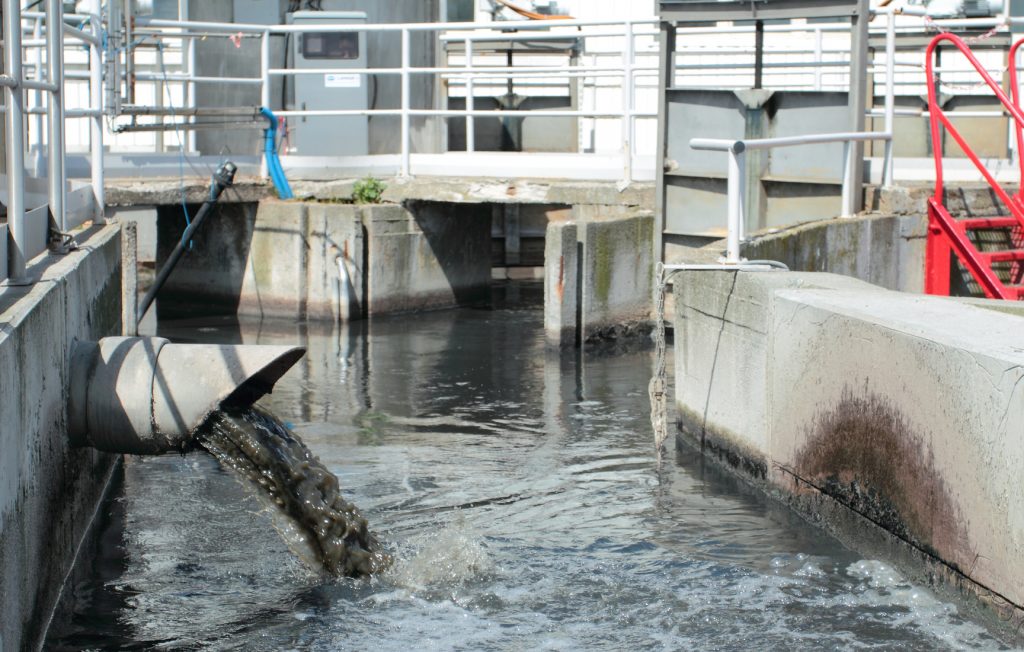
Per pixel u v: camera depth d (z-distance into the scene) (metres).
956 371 5.57
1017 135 11.13
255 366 6.27
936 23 12.14
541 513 7.35
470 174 14.61
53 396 5.80
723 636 5.60
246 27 14.22
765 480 7.73
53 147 6.91
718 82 18.92
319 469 6.55
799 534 6.93
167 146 16.27
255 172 14.81
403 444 8.88
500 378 11.12
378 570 6.40
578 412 9.89
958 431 5.57
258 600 6.05
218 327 13.77
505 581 6.29
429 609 5.95
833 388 6.79
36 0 9.36
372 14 15.70
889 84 12.21
